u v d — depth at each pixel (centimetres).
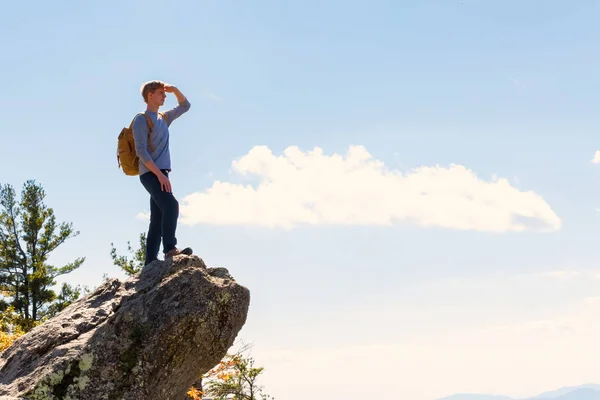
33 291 3375
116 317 647
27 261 3484
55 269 3503
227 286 686
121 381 622
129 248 3384
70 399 599
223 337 674
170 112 840
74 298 3525
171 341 646
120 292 697
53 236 3553
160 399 649
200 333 659
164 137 796
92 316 665
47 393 593
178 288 672
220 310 673
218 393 2158
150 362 636
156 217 813
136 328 644
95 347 626
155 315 652
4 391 590
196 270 689
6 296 3456
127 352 632
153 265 728
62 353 618
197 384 1955
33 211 3512
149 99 795
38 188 3578
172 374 654
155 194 773
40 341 643
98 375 616
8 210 3506
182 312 652
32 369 613
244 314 693
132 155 786
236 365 2147
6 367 632
